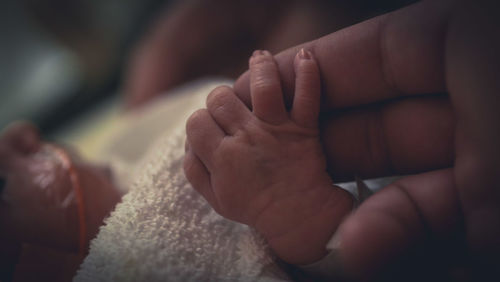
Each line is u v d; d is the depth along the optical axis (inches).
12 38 17.3
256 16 11.6
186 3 13.2
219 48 12.4
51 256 5.6
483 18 4.2
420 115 4.9
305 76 4.9
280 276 5.1
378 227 4.1
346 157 5.3
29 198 6.0
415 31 4.6
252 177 4.8
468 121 4.2
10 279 5.5
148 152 8.3
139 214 5.3
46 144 7.4
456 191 4.2
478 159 4.1
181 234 5.2
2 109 17.4
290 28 10.0
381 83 4.9
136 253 4.9
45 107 17.8
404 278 4.2
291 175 4.8
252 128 4.9
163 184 5.7
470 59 4.2
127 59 18.5
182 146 6.0
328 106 5.2
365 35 4.9
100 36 17.7
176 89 12.5
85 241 5.9
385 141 5.1
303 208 4.8
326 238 4.7
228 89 5.1
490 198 4.0
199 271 5.0
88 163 7.5
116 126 12.8
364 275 4.2
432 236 4.3
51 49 18.6
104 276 4.8
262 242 5.2
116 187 6.8
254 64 5.0
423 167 5.0
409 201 4.3
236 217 5.1
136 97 12.8
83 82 18.6
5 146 6.9
